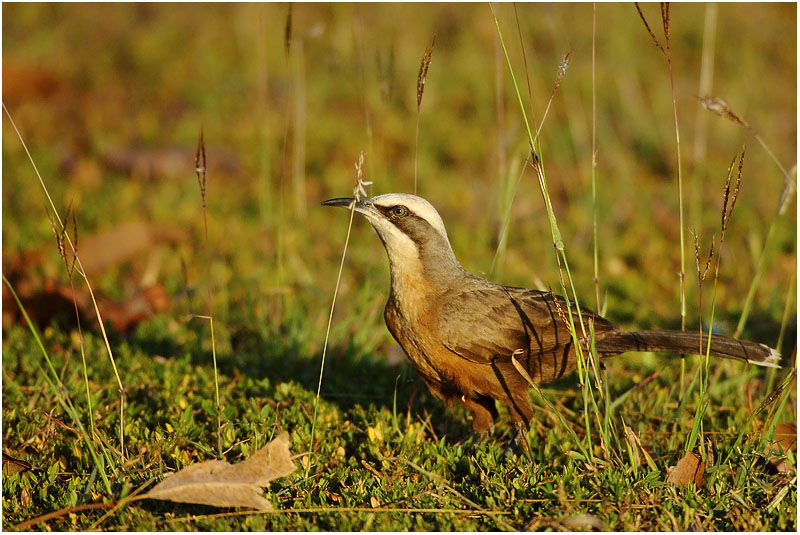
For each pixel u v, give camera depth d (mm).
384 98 9547
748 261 13789
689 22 24109
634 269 13828
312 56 22016
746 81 20688
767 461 8180
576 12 23719
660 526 7172
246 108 19984
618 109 19781
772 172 17125
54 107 20297
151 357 10609
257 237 14523
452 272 9023
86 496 7457
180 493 7129
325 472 8289
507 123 18641
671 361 10750
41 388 9508
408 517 7375
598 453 8664
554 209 16156
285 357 10867
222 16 25469
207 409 9172
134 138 18484
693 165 17406
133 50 23156
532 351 8758
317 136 18453
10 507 7469
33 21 24828
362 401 9914
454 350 8750
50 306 11422
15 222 14438
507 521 7316
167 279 13031
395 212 8836
